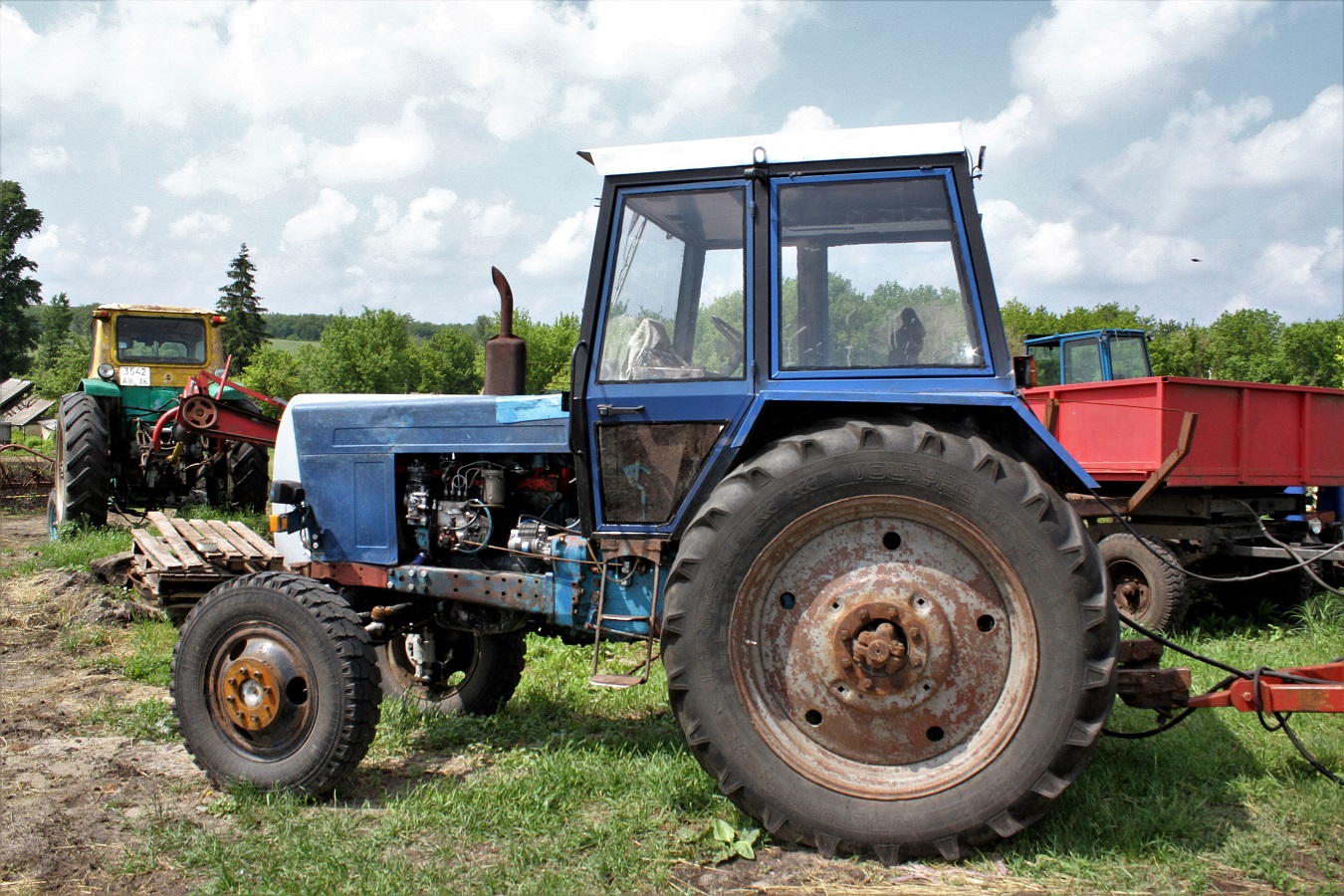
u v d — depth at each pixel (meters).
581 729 4.15
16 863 2.90
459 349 56.66
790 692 3.07
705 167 3.33
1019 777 2.81
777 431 3.31
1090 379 9.66
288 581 3.47
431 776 3.62
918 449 2.95
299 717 3.36
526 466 3.85
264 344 56.84
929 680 2.98
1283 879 2.74
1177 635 6.08
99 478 9.31
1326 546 6.64
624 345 3.42
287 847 2.92
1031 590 2.85
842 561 3.07
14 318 44.81
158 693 4.80
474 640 4.46
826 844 2.90
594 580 3.56
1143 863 2.87
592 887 2.73
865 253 3.24
